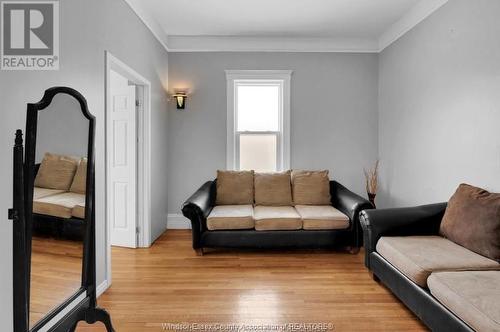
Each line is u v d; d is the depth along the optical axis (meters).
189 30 4.33
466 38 2.79
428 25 3.37
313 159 4.65
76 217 1.84
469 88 2.76
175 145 4.66
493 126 2.50
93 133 1.98
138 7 3.42
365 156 4.66
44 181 1.61
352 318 2.23
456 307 1.69
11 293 1.63
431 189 3.33
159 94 4.23
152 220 3.98
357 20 4.00
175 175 4.66
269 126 4.70
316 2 3.53
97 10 2.54
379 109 4.62
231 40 4.57
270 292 2.63
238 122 4.70
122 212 3.83
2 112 1.62
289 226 3.54
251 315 2.27
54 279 1.66
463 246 2.39
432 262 2.11
